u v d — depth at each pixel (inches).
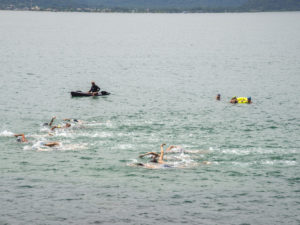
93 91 3986.2
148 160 2098.9
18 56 7347.4
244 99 3639.3
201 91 4252.0
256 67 6304.1
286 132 2682.1
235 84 4731.8
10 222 1456.7
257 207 1584.6
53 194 1679.4
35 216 1499.8
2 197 1646.2
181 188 1749.5
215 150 2269.9
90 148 2279.8
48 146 2274.9
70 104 3518.7
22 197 1651.1
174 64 6668.3
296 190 1740.9
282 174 1920.5
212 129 2738.7
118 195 1675.7
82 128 2691.9
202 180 1841.8
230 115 3166.8
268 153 2224.4
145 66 6358.3
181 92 4178.2
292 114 3221.0
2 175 1870.1
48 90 4188.0
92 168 1973.4
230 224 1456.7
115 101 3683.6
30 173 1899.6
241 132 2667.3
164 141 2442.2
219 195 1685.5
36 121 2915.8
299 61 7116.1
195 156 2166.6
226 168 1991.9
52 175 1881.2
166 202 1620.3
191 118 3053.6
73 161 2066.9
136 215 1512.1
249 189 1745.8
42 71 5541.3
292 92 4212.6
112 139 2464.3
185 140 2468.0
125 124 2839.6
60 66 6131.9
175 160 2094.0
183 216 1508.4
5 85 4375.0
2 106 3378.4
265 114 3211.1
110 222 1464.1
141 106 3481.8
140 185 1780.3
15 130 2659.9
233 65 6565.0
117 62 6850.4
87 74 5423.2
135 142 2410.2
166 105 3535.9
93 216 1503.4
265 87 4525.1
